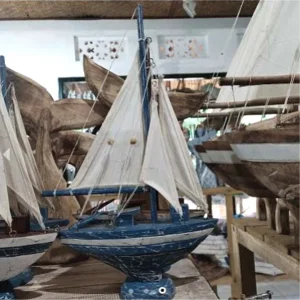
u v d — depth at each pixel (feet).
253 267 3.50
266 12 3.26
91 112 2.80
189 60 5.55
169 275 2.37
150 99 2.04
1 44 5.38
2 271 1.80
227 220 4.13
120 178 2.04
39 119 2.79
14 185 1.87
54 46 5.42
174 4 4.96
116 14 5.33
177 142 2.04
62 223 2.34
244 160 2.28
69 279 2.38
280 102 2.74
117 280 2.34
